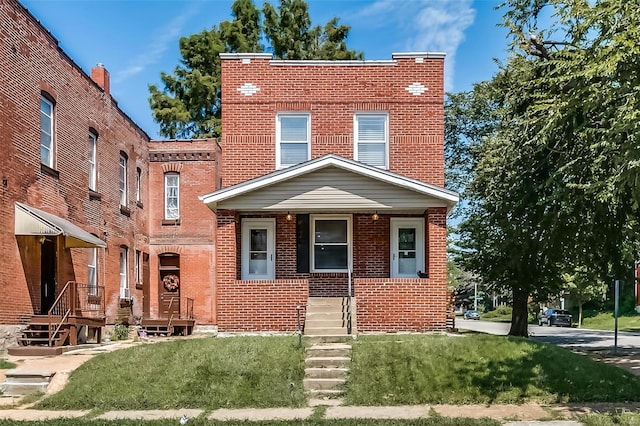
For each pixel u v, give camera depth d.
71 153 20.78
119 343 20.28
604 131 14.18
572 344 25.19
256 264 19.17
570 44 15.76
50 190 19.03
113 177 24.88
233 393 11.68
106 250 23.80
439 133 19.64
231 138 19.55
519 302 26.58
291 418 10.18
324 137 19.58
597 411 10.54
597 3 14.50
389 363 12.78
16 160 16.94
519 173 21.08
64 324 17.20
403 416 10.32
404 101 19.72
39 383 12.30
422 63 19.84
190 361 13.03
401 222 19.19
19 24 17.19
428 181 19.50
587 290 51.12
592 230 19.81
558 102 15.71
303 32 49.81
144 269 28.78
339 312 16.89
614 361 16.77
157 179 29.95
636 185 12.73
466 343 13.77
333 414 10.52
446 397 11.49
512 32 19.95
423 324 16.97
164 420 9.83
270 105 19.64
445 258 17.11
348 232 19.22
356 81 19.77
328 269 19.17
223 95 19.69
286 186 17.20
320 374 12.38
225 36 47.44
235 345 13.98
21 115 17.27
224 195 16.95
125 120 26.47
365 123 19.80
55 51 19.58
